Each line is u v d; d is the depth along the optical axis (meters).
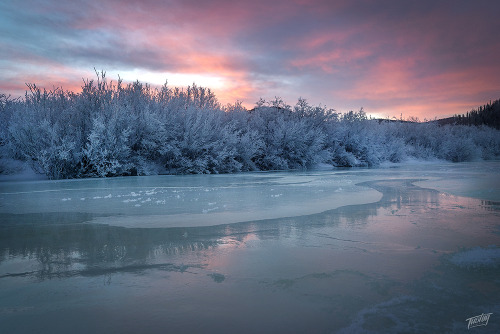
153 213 7.43
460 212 7.43
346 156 38.88
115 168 21.27
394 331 2.38
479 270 3.67
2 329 2.50
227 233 5.54
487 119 123.12
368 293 3.07
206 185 14.45
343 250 4.50
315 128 38.56
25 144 19.12
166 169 24.72
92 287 3.30
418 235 5.31
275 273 3.64
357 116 43.75
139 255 4.36
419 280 3.38
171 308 2.82
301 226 6.04
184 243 4.93
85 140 21.09
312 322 2.54
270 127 34.22
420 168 30.16
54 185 14.75
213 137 27.19
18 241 5.12
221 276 3.57
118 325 2.54
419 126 55.56
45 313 2.76
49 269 3.86
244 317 2.64
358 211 7.60
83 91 22.64
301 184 14.80
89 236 5.39
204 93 31.30
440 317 2.59
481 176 18.70
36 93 21.95
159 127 22.95
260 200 9.46
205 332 2.41
